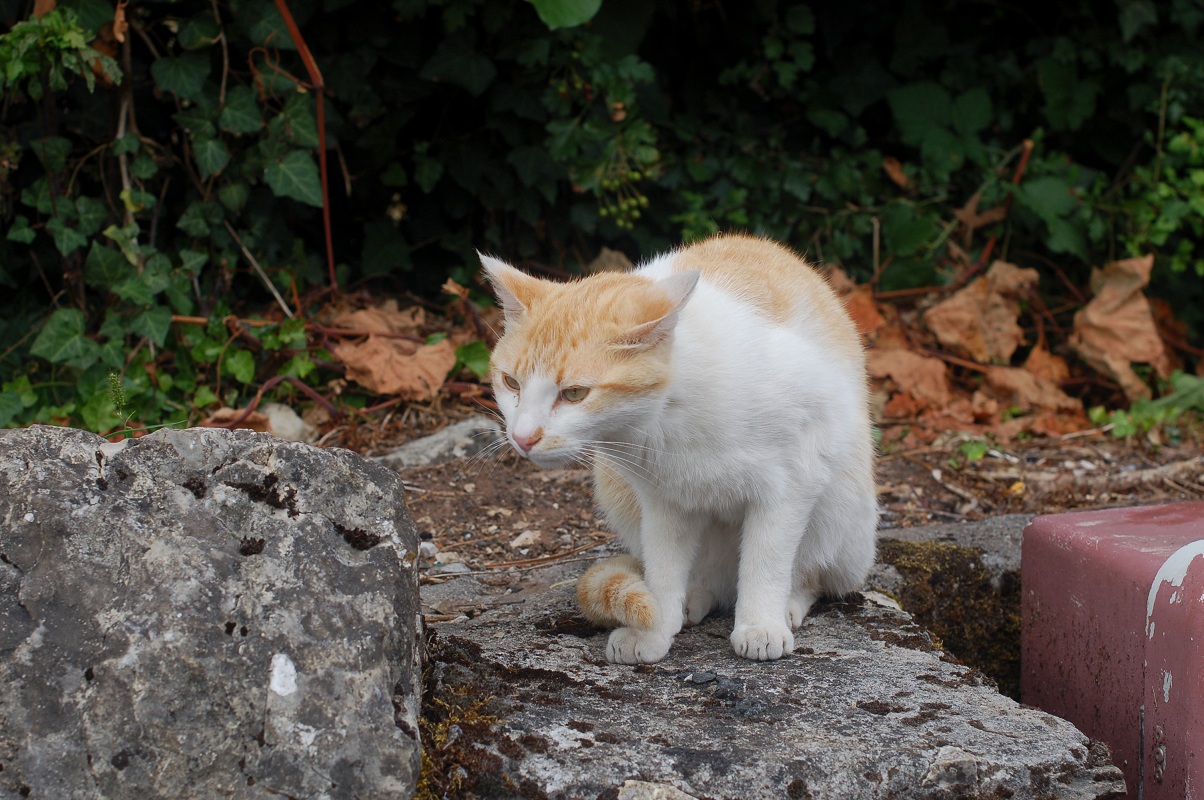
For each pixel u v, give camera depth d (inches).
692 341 98.3
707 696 93.0
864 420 117.9
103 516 78.0
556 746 81.9
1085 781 83.7
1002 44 255.0
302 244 197.9
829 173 235.6
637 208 217.2
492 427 172.9
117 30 165.3
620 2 209.0
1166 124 243.8
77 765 70.6
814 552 114.6
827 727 86.7
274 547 80.4
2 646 72.2
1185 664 92.4
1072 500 168.1
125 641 73.3
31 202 172.2
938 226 239.1
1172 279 240.4
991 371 205.8
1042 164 237.5
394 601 82.6
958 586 135.7
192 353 173.3
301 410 178.4
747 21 229.8
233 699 73.4
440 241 216.1
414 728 77.5
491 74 195.6
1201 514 114.8
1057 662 114.3
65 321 164.2
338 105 200.4
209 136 178.5
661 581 108.0
